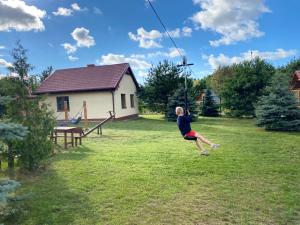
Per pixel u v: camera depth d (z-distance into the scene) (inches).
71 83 984.3
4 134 162.9
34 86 312.7
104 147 442.3
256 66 978.1
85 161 344.2
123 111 986.7
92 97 941.2
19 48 410.9
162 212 196.7
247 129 651.5
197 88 1110.4
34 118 302.2
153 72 1040.2
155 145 448.5
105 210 201.0
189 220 184.5
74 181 265.3
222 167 305.4
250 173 283.3
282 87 629.6
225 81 1033.5
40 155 301.4
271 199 215.2
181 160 340.8
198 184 252.7
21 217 192.1
